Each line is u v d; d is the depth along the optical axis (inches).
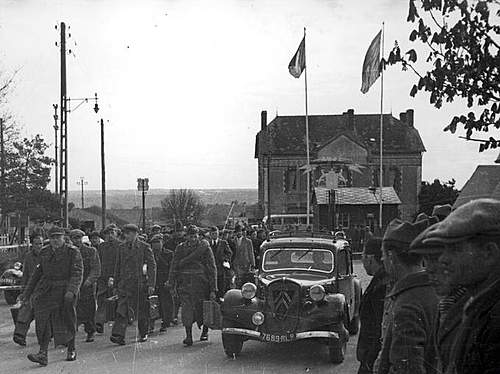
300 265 423.2
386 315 160.1
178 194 2581.2
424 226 142.6
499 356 87.8
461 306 100.4
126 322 432.5
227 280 627.5
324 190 1729.8
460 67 160.6
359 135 2571.4
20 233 1354.6
